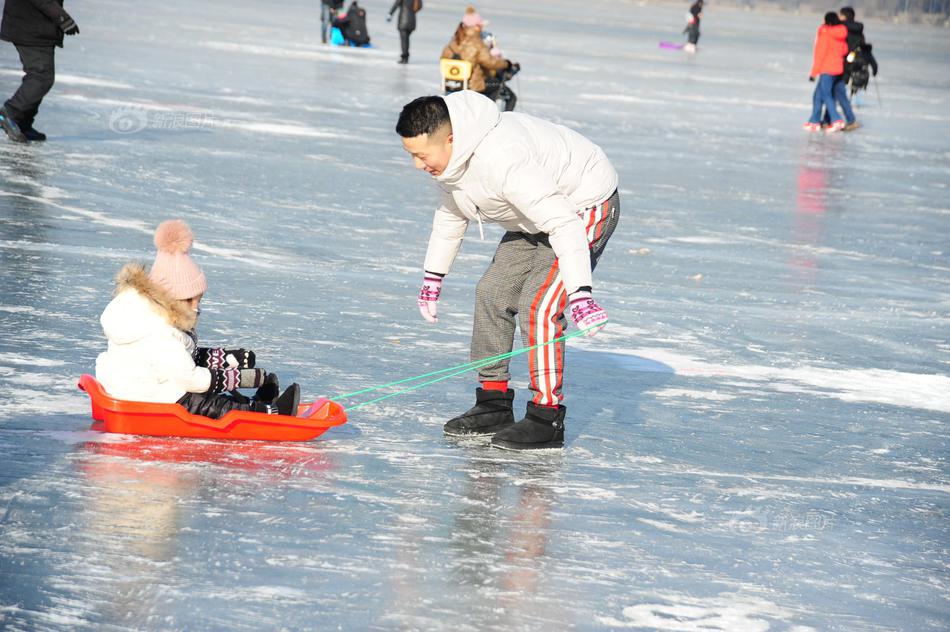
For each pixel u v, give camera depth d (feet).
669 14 462.19
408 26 133.49
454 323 33.58
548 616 14.76
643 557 17.16
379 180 61.00
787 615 15.49
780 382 29.89
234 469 19.51
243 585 14.92
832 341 35.27
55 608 13.88
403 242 46.32
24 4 57.82
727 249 50.90
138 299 20.54
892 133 109.60
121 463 19.29
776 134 100.63
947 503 21.30
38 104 59.72
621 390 27.73
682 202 62.59
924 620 15.79
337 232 46.91
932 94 160.04
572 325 34.91
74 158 56.65
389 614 14.42
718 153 84.58
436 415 24.31
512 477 20.54
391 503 18.53
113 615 13.83
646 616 15.03
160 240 20.58
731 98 130.00
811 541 18.53
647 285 42.22
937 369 32.71
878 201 68.85
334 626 13.96
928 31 519.60
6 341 26.66
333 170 62.39
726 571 16.89
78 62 99.09
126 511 17.16
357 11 154.20
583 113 100.12
